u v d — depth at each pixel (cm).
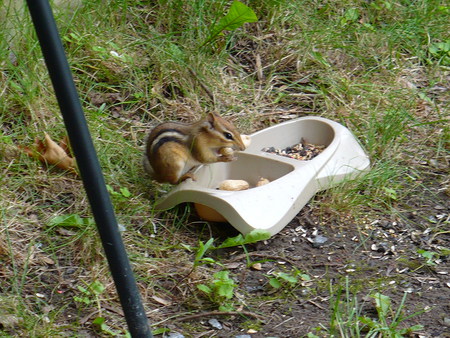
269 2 804
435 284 513
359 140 680
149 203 581
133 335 371
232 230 567
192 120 683
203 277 509
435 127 711
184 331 459
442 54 823
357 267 532
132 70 704
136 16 761
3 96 620
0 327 438
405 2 873
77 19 715
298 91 746
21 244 517
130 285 364
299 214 586
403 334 455
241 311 480
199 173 588
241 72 756
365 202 603
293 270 525
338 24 821
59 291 483
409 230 579
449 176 650
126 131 657
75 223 533
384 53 801
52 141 587
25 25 652
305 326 464
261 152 612
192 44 745
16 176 574
